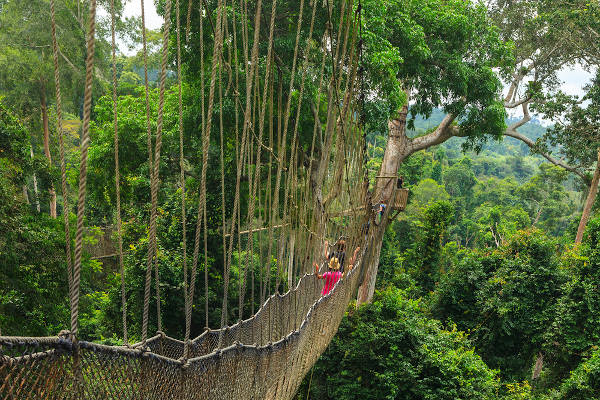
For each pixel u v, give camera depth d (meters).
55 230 10.37
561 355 13.16
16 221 8.67
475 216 41.50
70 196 16.89
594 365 10.52
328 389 13.12
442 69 13.64
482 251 17.39
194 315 12.95
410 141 16.69
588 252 13.78
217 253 13.79
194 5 7.57
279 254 3.85
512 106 19.34
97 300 14.06
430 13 12.98
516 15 18.64
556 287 14.57
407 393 12.56
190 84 10.48
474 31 13.81
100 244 18.39
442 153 46.78
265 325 3.69
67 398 1.44
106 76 20.75
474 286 16.41
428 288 21.17
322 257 6.37
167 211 13.45
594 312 12.55
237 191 2.66
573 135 18.05
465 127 14.95
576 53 17.91
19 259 8.70
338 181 5.34
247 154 2.79
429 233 21.73
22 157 9.56
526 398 11.75
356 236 7.65
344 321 13.88
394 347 12.76
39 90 18.88
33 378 1.35
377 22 10.02
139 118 12.93
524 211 37.16
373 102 10.43
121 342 11.53
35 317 8.60
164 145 12.35
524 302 14.90
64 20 18.38
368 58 9.38
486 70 13.72
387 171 16.02
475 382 12.35
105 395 1.60
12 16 18.14
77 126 24.84
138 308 12.16
